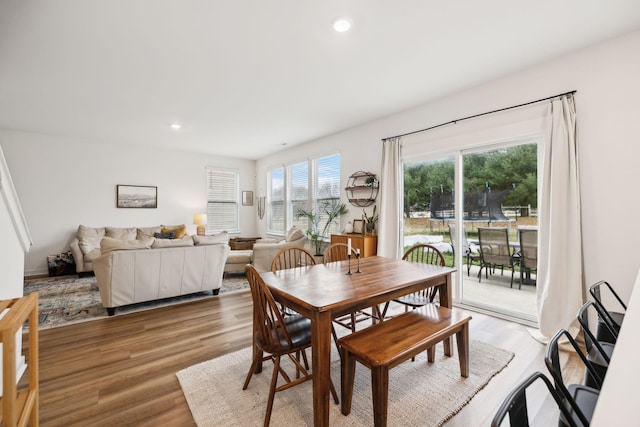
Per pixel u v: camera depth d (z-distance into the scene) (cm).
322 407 153
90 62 274
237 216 766
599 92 251
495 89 317
